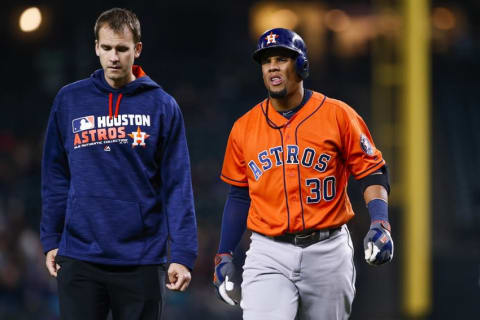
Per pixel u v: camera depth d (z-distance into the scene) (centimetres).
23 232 4334
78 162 1457
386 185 1544
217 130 7019
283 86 1509
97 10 7031
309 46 8612
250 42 8631
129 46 1445
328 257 1530
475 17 8731
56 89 7056
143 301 1463
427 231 4522
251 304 1534
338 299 1557
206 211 5709
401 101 4672
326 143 1518
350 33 8631
